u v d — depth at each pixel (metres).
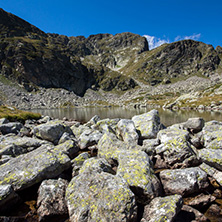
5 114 34.16
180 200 7.27
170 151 11.75
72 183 8.33
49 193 8.21
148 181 8.19
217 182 9.66
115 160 11.58
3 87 147.88
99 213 6.50
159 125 18.58
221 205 8.35
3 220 7.07
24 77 175.38
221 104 80.88
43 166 9.43
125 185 7.43
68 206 7.38
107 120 24.03
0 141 16.36
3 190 7.62
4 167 9.59
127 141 15.55
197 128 18.25
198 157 11.12
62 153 11.16
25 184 8.69
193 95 129.75
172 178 9.18
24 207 8.26
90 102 187.00
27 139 14.96
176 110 81.88
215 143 12.50
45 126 17.53
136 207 6.86
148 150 13.07
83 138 18.19
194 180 8.86
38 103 148.50
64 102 163.75
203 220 7.25
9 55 182.12
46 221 7.47
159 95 187.38
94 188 7.57
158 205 7.14
